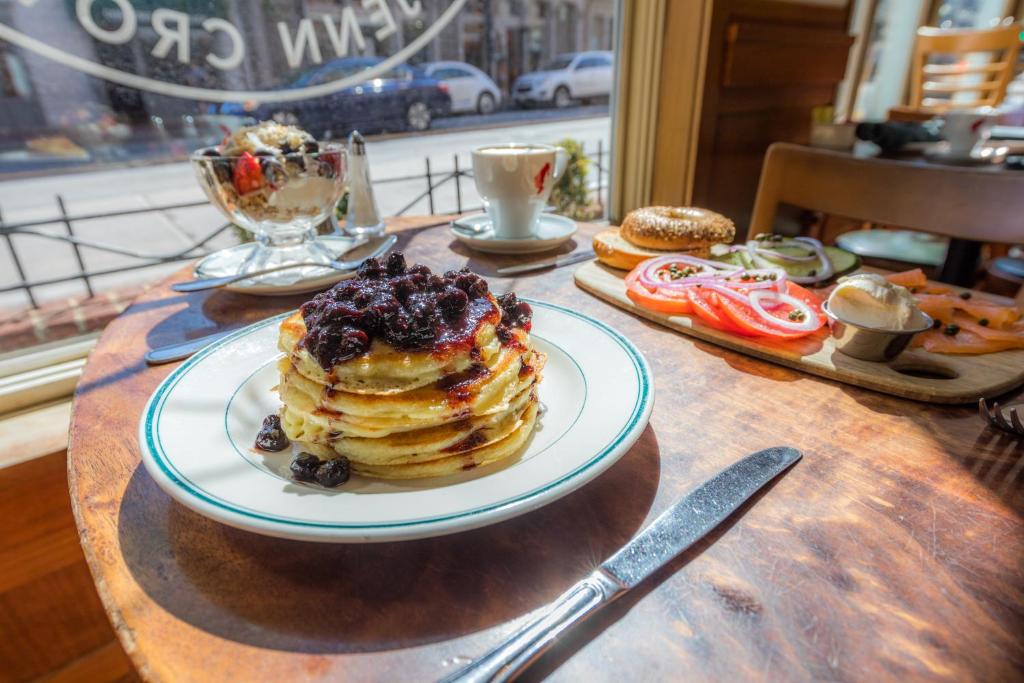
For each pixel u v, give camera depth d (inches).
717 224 21.0
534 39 41.5
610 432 10.4
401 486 9.8
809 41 48.4
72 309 30.5
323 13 32.5
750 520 9.6
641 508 10.0
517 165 21.5
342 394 10.3
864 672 7.2
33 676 25.2
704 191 43.8
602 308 18.3
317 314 11.1
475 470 10.1
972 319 15.8
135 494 10.4
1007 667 7.1
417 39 36.6
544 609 8.1
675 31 38.7
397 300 11.2
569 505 10.0
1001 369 13.6
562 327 14.7
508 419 10.8
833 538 9.2
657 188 43.5
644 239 20.5
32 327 29.0
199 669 7.3
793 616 7.9
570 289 19.8
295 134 20.3
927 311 15.9
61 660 25.8
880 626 7.7
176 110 30.5
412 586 8.5
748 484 10.1
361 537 7.9
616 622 7.9
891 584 8.4
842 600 8.1
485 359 11.0
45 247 34.2
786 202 28.2
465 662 7.4
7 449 22.9
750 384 13.9
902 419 12.3
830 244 53.9
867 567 8.6
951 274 35.6
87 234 36.0
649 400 11.1
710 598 8.2
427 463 10.1
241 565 8.8
